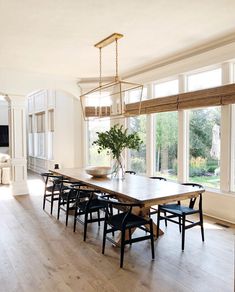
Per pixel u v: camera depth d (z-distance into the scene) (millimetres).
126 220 2736
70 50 4324
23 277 2506
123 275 2533
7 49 4262
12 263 2775
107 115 5465
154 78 5219
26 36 3705
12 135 5797
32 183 7438
